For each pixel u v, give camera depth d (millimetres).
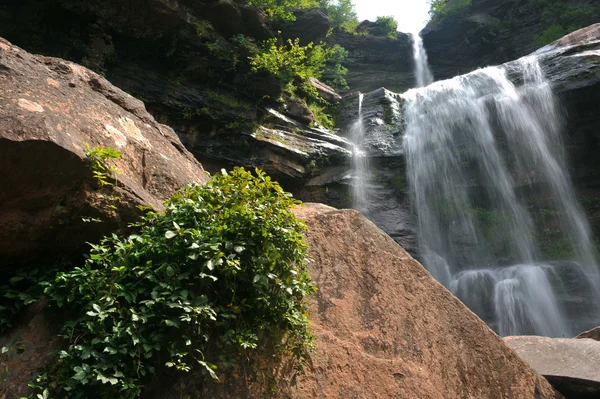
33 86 3268
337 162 20781
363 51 34594
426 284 4242
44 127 2803
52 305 2857
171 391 2742
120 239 3252
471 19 34594
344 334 3635
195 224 3088
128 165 3670
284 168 19469
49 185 2881
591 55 20547
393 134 22500
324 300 3701
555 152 20469
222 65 19188
